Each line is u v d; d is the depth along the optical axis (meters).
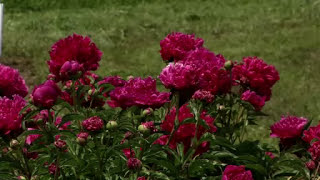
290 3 11.80
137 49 9.31
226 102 2.75
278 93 7.05
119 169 2.25
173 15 11.38
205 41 9.83
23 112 2.24
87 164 2.24
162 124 2.38
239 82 2.87
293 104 6.73
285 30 10.23
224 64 2.68
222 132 2.80
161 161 2.27
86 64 2.64
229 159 2.66
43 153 2.53
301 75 7.88
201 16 11.24
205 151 2.35
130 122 2.41
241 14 11.36
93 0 12.23
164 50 2.90
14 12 11.45
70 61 2.57
